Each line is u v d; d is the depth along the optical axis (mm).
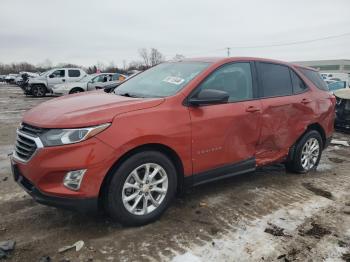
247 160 4375
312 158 5516
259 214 3908
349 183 5078
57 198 3086
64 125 3076
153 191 3580
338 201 4371
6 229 3436
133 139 3236
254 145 4426
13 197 4230
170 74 4285
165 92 3883
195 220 3717
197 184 3924
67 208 3123
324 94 5562
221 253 3105
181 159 3670
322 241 3367
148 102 3510
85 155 3051
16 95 24172
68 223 3574
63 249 3084
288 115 4809
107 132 3145
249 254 3102
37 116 3416
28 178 3186
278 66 4941
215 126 3881
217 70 4121
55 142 3039
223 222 3689
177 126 3559
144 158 3379
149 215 3537
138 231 3449
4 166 5512
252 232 3488
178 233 3434
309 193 4613
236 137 4145
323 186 4910
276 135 4684
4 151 6531
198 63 4324
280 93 4793
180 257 3025
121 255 3041
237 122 4105
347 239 3426
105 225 3545
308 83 5344
